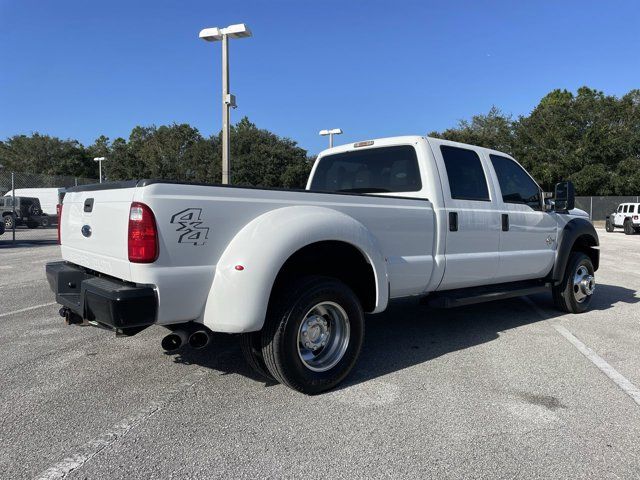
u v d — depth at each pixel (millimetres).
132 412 3510
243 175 44812
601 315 6746
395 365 4598
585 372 4426
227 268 3416
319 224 3760
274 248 3500
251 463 2855
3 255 13648
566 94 63531
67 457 2895
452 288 5227
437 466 2844
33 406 3594
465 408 3641
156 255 3217
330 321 4047
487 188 5574
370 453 2980
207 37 16500
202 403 3682
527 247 5988
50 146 64062
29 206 29156
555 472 2797
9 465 2803
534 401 3779
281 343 3650
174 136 52250
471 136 47125
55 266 4445
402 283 4605
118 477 2697
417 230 4715
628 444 3125
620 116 42312
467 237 5203
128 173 50938
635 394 3926
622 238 24062
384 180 5422
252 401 3732
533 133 43969
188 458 2900
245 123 60156
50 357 4703
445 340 5449
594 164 41344
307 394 3857
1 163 62375
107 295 3199
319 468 2812
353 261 4277
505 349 5117
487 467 2840
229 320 3410
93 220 3803
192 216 3342
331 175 6098
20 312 6562
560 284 6719
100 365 4496
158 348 5004
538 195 6312
